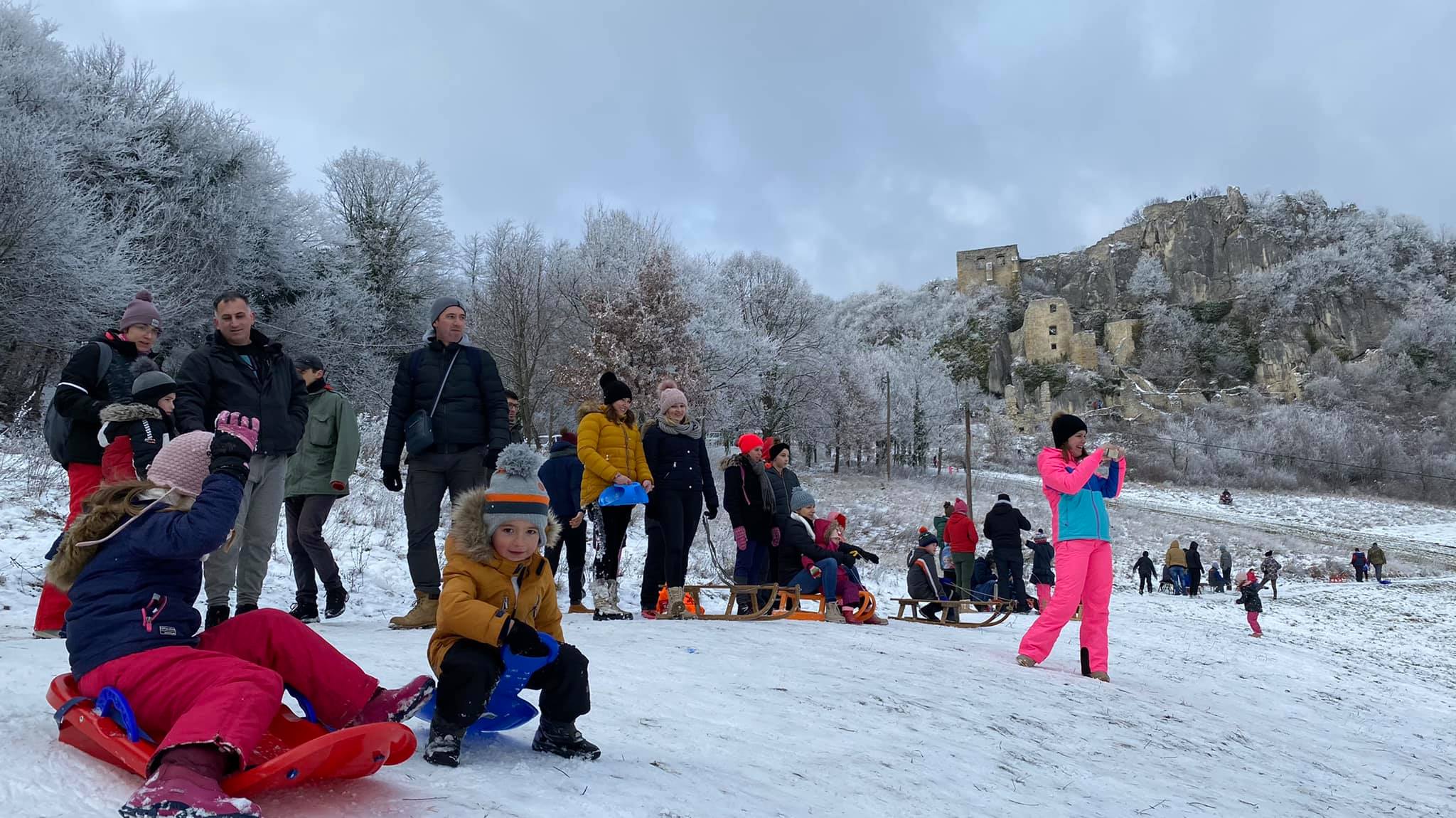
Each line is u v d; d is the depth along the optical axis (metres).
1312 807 4.32
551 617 3.23
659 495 8.54
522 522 2.98
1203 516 63.19
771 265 56.44
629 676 4.77
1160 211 159.88
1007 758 4.11
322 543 7.38
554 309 44.09
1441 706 11.06
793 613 9.20
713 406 43.19
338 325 33.69
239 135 30.67
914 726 4.44
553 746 3.13
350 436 7.27
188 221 27.86
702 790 2.91
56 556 2.65
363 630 6.47
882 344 145.88
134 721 2.37
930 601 11.62
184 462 2.73
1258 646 14.49
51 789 2.32
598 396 38.31
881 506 43.88
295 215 34.06
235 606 6.40
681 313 39.84
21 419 16.75
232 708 2.24
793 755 3.60
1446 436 106.69
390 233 40.91
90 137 25.81
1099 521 7.49
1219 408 120.94
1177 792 4.05
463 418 6.87
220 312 5.93
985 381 139.38
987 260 162.88
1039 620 7.59
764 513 9.75
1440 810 4.96
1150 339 140.88
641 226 46.69
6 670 3.71
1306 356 131.62
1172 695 7.39
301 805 2.33
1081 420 7.61
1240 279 147.25
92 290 21.98
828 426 60.75
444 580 2.98
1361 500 79.75
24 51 25.75
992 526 15.37
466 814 2.38
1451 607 26.98
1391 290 137.62
